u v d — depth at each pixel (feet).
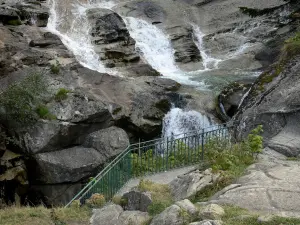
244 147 38.78
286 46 54.80
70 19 76.84
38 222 30.40
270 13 85.05
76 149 48.47
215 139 44.14
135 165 42.93
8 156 45.75
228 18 87.76
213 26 87.56
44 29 72.43
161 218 27.07
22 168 46.11
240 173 34.14
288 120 44.83
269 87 49.49
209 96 62.80
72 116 48.24
